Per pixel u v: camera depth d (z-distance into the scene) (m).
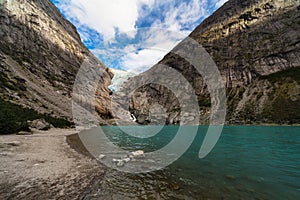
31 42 81.75
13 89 44.19
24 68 64.38
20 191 6.03
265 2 170.00
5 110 25.84
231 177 8.33
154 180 7.85
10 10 82.00
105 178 7.88
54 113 47.31
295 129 43.25
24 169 8.25
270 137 26.08
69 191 6.29
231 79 127.69
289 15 145.88
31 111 34.81
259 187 7.16
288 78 102.50
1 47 65.69
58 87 72.00
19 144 14.59
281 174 8.77
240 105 99.81
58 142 17.52
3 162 9.09
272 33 143.00
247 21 167.12
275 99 90.75
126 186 7.09
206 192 6.66
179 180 7.90
